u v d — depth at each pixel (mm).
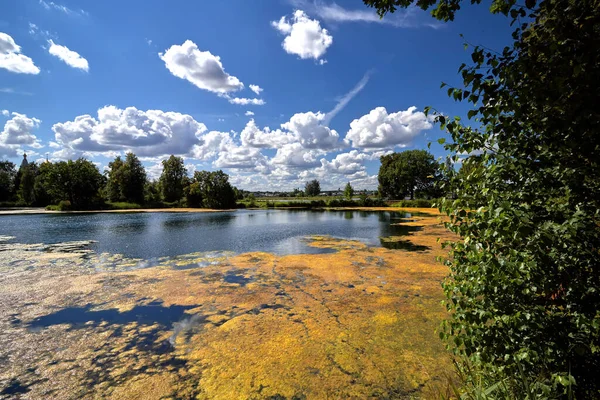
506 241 2082
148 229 19000
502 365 2311
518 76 1845
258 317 5402
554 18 1880
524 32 2047
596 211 1907
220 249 12141
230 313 5594
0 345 4477
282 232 17359
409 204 41594
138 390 3475
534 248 1794
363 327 4949
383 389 3430
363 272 8344
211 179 46281
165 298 6414
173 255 10969
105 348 4379
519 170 2051
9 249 12227
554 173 1957
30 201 48688
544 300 2180
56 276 8156
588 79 1630
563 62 1703
